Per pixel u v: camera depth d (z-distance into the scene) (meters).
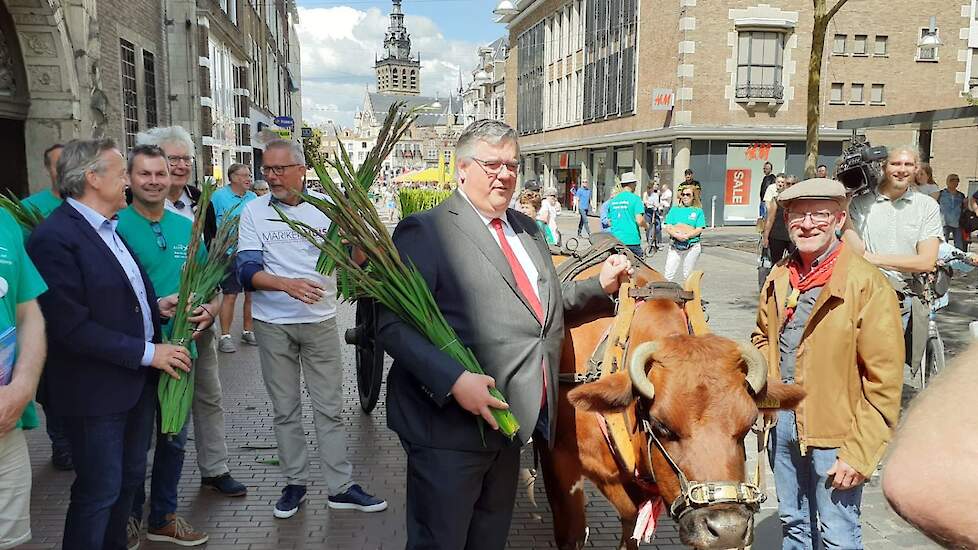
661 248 19.11
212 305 3.78
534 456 4.60
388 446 5.38
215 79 19.30
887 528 4.02
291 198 4.19
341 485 4.34
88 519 3.12
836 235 3.32
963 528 1.07
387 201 28.77
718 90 25.70
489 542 2.98
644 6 28.19
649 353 2.49
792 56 25.73
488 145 2.80
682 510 2.32
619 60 30.77
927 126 13.38
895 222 4.70
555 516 3.42
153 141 4.75
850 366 2.83
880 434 2.75
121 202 3.23
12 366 2.62
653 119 27.91
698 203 10.20
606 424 2.93
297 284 3.95
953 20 26.11
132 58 12.79
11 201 3.61
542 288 2.96
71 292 2.98
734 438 2.33
